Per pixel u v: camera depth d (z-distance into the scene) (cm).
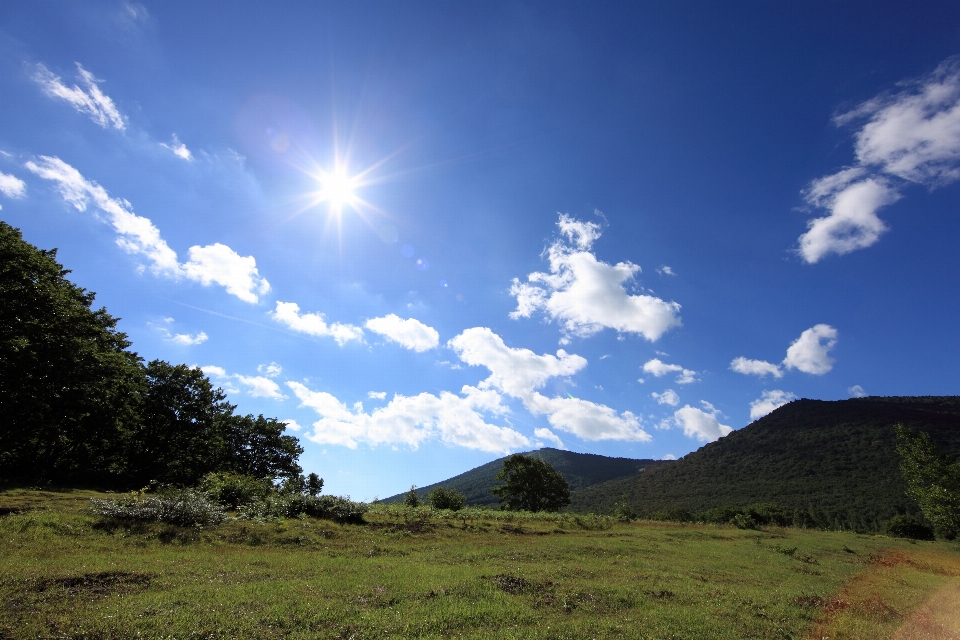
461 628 813
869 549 2784
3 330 2105
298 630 732
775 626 984
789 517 7269
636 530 2948
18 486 2044
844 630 1002
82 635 632
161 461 3916
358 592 953
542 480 6450
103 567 945
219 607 780
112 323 3256
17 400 2355
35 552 1036
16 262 2217
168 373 3969
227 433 4544
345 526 1917
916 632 1045
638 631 870
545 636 801
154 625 682
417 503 3906
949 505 2394
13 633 617
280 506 1945
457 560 1470
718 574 1566
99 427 3139
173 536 1351
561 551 1800
